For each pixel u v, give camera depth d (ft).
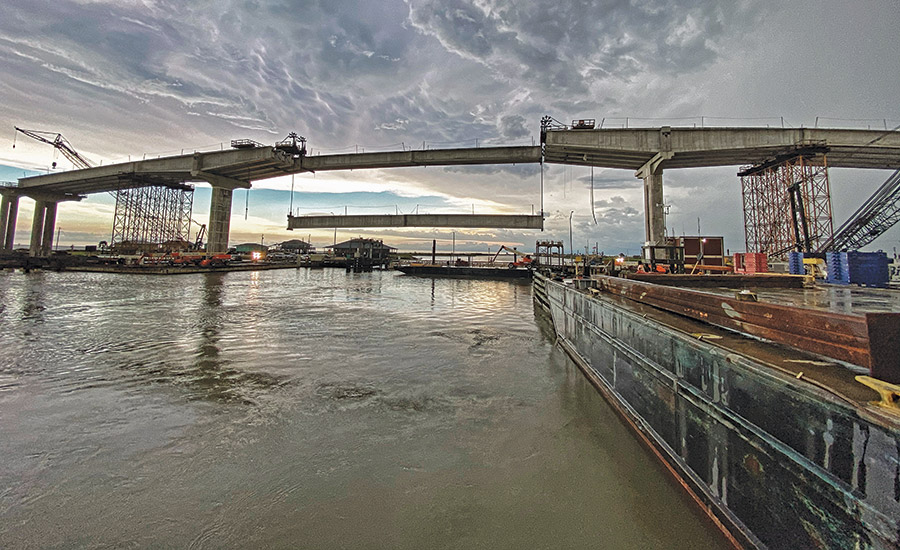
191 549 8.59
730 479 8.45
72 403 17.12
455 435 14.47
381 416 16.17
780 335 8.65
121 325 37.11
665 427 11.95
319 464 12.23
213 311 47.60
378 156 176.96
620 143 131.85
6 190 246.27
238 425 15.06
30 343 29.19
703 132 128.36
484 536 9.07
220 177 195.52
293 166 184.24
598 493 10.85
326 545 8.76
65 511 9.78
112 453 12.71
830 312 7.09
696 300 13.17
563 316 31.73
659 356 12.64
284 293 72.74
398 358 26.08
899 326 5.32
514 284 115.75
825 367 7.22
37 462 12.09
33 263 139.03
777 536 6.94
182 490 10.76
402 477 11.56
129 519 9.53
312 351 27.76
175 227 240.73
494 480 11.46
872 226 108.17
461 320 43.91
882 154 130.93
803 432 6.37
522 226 190.70
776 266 69.46
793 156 127.24
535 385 20.76
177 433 14.28
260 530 9.22
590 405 17.85
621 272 50.55
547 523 9.56
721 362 8.86
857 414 5.29
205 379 20.93
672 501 10.48
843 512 5.51
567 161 158.20
